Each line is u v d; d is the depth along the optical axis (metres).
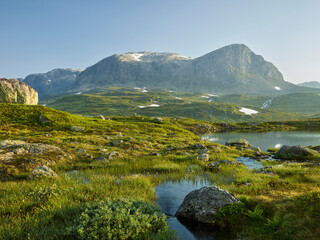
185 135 61.44
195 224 9.02
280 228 7.42
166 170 20.36
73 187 12.98
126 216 7.57
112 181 15.00
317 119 144.75
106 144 35.53
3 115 50.25
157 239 6.97
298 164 22.55
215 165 21.66
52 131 43.09
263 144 52.81
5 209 9.19
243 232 7.74
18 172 19.39
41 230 7.28
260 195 11.32
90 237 6.64
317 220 7.48
